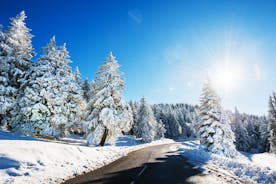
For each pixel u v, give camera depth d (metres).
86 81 57.75
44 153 12.34
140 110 65.69
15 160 10.00
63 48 27.75
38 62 25.50
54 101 23.97
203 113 30.61
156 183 8.80
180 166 14.14
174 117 113.12
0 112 22.92
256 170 11.77
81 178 9.08
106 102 26.83
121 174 10.36
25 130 22.86
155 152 25.97
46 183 7.86
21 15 26.36
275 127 42.25
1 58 23.78
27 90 23.48
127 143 54.38
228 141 27.86
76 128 27.75
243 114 97.94
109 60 28.88
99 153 18.30
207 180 9.75
